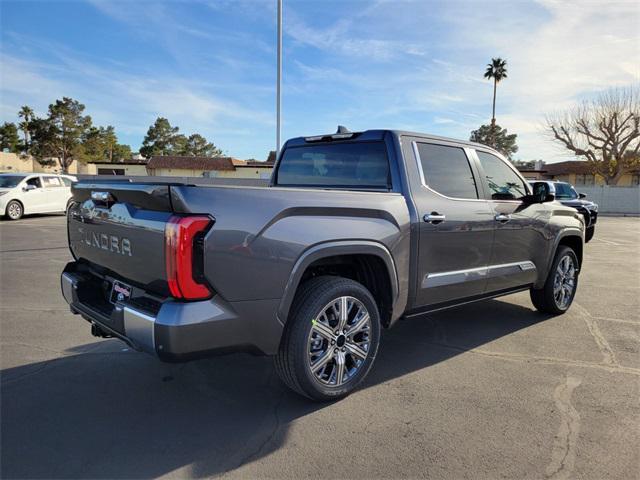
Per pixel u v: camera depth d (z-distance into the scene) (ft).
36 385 12.14
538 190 16.46
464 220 13.94
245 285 9.37
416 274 12.82
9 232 44.14
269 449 9.40
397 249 12.14
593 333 16.85
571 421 10.57
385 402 11.43
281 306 9.93
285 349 10.45
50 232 44.45
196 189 8.93
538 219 17.07
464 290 14.44
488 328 17.38
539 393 11.97
